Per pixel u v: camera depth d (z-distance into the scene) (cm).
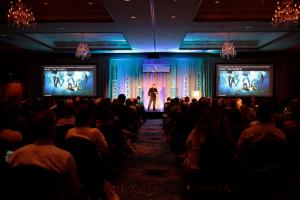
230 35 1531
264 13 1063
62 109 543
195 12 944
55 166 254
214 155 396
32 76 1902
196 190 427
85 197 326
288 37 1344
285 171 255
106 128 576
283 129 459
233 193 398
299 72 1825
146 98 1939
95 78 1898
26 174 217
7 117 399
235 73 1858
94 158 358
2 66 1891
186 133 635
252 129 405
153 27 1153
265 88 1841
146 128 1438
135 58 1927
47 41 1630
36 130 259
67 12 1082
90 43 1725
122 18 1015
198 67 1916
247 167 327
